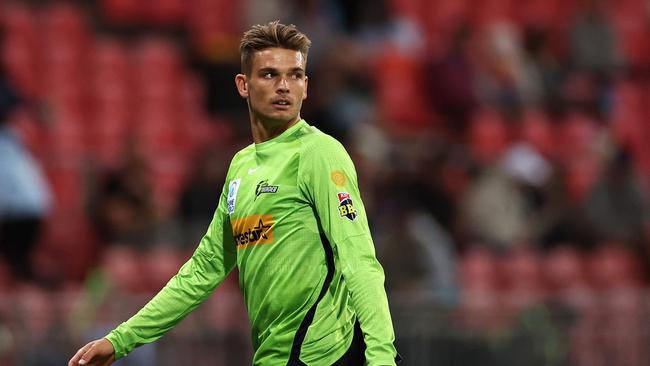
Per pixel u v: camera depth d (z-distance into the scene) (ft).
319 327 56.54
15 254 126.52
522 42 184.03
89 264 132.46
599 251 145.48
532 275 138.00
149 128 159.02
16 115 144.66
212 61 166.71
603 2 198.80
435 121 168.76
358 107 159.53
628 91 185.26
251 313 58.49
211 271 62.18
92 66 164.04
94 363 60.49
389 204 127.85
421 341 109.19
